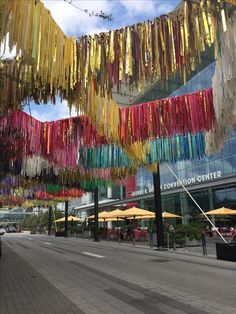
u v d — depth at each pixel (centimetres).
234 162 2747
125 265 1297
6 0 323
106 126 614
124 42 406
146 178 4291
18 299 741
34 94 559
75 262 1439
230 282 892
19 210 11719
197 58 375
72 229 4594
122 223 5300
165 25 385
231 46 356
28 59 370
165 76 385
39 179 1795
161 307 639
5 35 328
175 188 3509
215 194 3041
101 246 2461
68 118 1084
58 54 399
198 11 359
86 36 432
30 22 351
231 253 1352
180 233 2159
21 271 1180
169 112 796
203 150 995
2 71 524
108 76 414
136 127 783
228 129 717
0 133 970
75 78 430
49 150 1069
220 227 2936
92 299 723
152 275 1029
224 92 486
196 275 1016
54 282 948
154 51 386
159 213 1981
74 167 1377
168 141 1053
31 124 1020
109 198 5853
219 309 618
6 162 1232
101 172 1656
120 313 605
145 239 3014
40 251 2070
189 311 607
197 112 779
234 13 354
